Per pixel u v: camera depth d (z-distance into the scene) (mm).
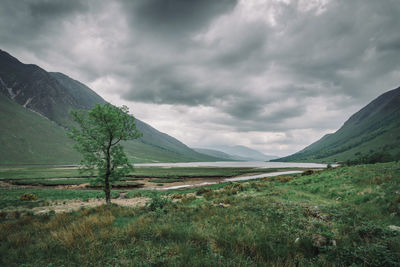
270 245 5473
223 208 11078
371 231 6297
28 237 7438
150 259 4820
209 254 5082
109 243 6051
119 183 52719
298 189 18250
